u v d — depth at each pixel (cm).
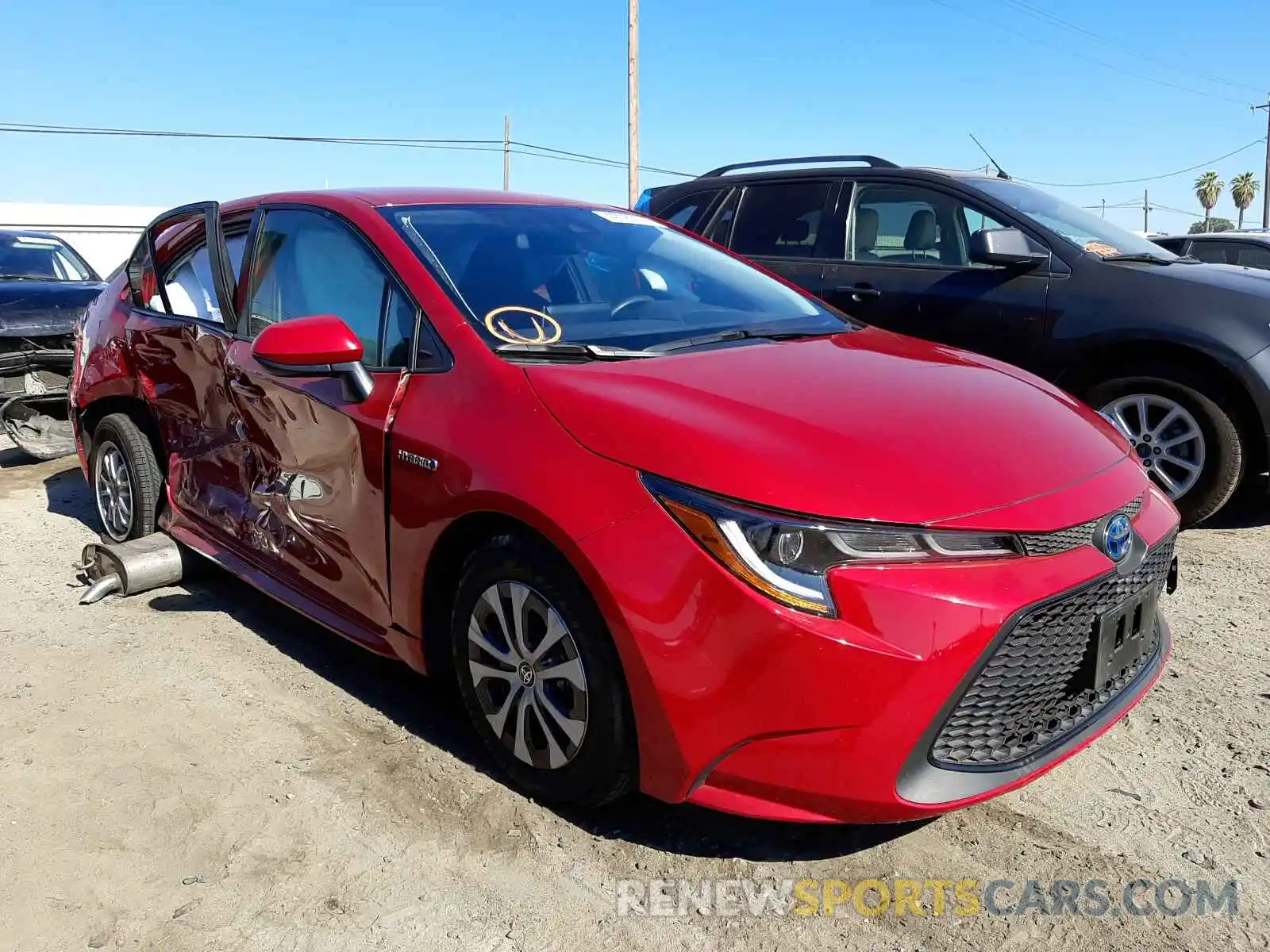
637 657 212
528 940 206
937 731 204
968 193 536
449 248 308
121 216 3384
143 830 241
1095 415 289
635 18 2139
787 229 603
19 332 675
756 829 245
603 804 239
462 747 282
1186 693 315
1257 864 231
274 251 346
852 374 271
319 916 212
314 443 305
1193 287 465
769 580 201
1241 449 463
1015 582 208
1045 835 243
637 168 2189
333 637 362
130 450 424
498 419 247
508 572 243
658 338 291
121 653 347
